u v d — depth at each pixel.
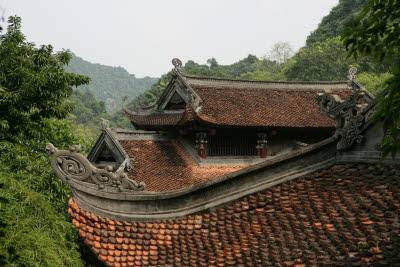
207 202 8.55
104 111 130.62
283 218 7.69
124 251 7.94
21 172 15.20
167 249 7.91
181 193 8.47
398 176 7.45
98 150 22.39
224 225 8.13
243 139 24.11
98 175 8.45
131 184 8.38
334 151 8.84
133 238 8.21
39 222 8.76
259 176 8.66
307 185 8.34
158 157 22.25
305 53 65.25
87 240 8.12
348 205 7.28
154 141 23.47
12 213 7.83
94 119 118.12
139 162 21.25
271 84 27.08
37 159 17.28
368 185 7.59
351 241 6.46
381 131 7.86
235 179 8.62
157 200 8.52
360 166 8.22
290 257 6.76
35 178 15.45
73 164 8.51
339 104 8.58
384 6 5.43
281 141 24.72
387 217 6.62
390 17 5.42
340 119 8.66
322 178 8.44
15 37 18.97
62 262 7.77
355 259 6.08
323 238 6.81
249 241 7.46
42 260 7.28
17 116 18.02
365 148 8.23
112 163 22.39
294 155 8.60
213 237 7.88
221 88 25.44
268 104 25.08
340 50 60.44
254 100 25.11
